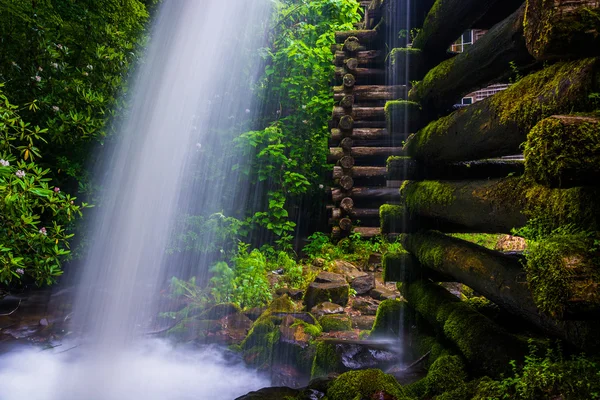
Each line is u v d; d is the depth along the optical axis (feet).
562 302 4.08
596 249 4.17
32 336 14.30
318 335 12.73
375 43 28.30
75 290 19.07
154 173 24.34
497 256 7.63
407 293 12.37
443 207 9.07
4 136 14.21
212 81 29.66
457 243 9.38
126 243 22.24
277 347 12.30
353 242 26.58
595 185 4.33
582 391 4.79
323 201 32.35
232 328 14.71
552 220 5.00
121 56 21.34
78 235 20.92
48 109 18.25
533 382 5.30
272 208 29.07
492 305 9.85
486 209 6.90
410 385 8.36
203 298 17.89
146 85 25.02
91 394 10.59
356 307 17.16
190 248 23.20
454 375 7.93
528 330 8.61
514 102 6.05
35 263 15.03
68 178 20.76
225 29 30.19
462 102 30.17
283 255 24.64
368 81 28.94
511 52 6.98
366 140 28.25
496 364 7.34
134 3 24.63
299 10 33.76
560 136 4.10
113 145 21.93
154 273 21.84
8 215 13.29
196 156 27.45
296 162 30.04
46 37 18.70
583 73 4.66
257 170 29.58
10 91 17.19
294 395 8.89
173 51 27.43
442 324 9.60
